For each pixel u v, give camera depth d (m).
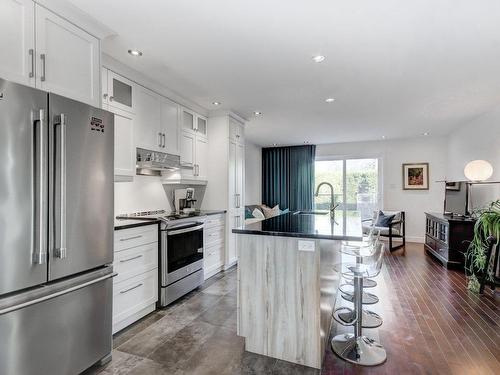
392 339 2.31
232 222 4.34
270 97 3.62
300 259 1.99
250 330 2.13
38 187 1.52
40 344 1.58
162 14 1.91
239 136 4.58
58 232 1.63
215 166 4.27
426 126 5.25
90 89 2.01
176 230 3.04
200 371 1.91
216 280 3.80
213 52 2.45
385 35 2.16
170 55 2.50
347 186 7.12
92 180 1.87
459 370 1.91
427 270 4.27
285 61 2.60
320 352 1.94
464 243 4.26
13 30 1.54
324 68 2.75
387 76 2.94
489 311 2.83
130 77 2.84
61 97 1.67
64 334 1.71
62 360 1.70
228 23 2.01
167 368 1.95
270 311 2.07
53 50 1.75
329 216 3.20
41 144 1.53
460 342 2.26
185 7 1.83
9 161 1.41
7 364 1.43
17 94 1.45
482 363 1.99
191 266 3.33
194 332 2.43
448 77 2.96
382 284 3.65
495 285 3.25
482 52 2.42
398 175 6.59
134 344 2.24
